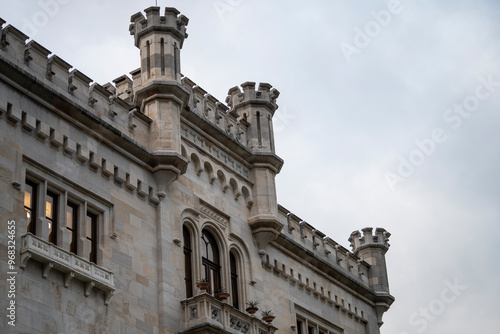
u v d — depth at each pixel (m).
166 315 37.50
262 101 47.84
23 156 33.91
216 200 43.31
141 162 39.34
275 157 46.81
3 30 34.78
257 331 40.53
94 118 37.16
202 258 41.62
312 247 50.53
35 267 32.50
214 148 44.34
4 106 33.62
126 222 37.62
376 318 54.78
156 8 42.72
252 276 44.06
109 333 34.69
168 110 40.94
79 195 35.91
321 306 49.69
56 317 32.69
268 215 45.31
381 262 56.16
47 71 36.25
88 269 34.41
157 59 41.81
